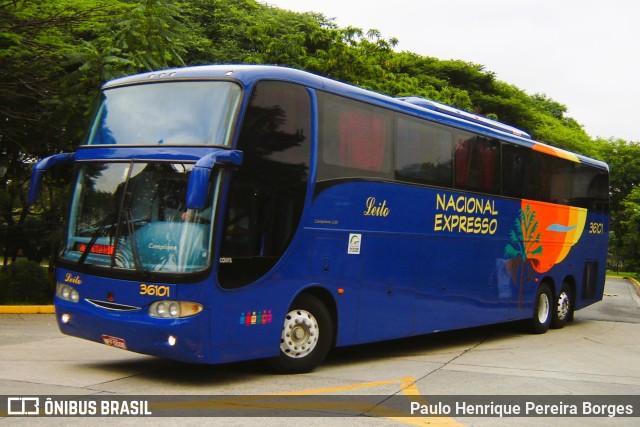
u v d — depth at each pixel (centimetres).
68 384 809
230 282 819
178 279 788
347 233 988
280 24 3931
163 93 884
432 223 1166
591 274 1770
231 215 823
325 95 962
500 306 1373
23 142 1752
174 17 1762
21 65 1622
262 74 871
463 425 691
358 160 1012
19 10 1573
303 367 935
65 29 1650
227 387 830
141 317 803
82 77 1480
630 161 6888
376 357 1131
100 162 886
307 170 923
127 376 873
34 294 1719
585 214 1733
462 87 5712
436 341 1370
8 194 1759
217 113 838
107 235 850
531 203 1475
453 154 1227
